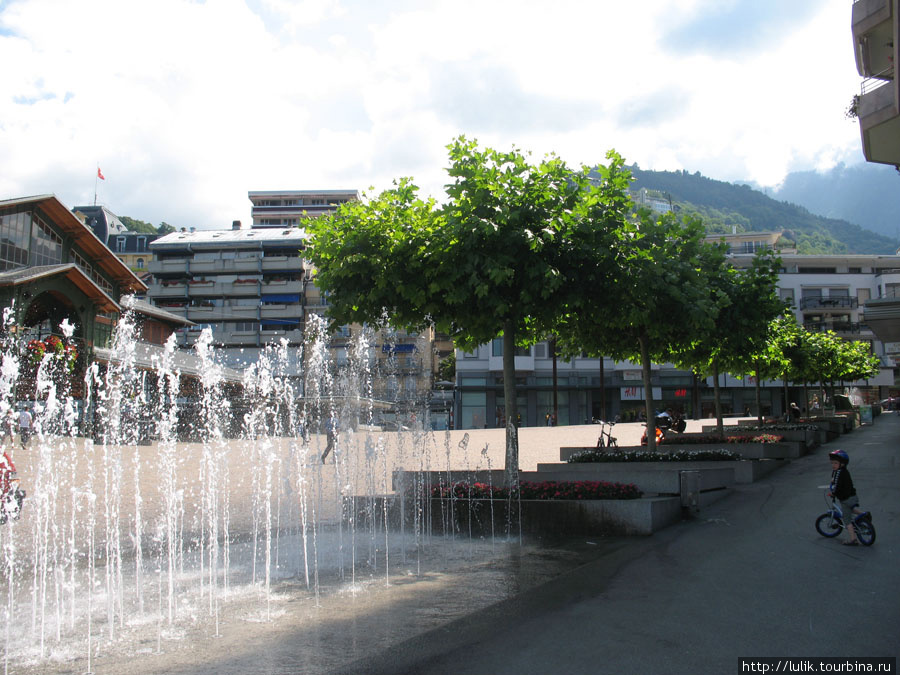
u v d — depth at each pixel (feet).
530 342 48.75
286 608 21.01
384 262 37.70
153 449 87.97
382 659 16.19
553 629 18.19
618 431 125.70
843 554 26.94
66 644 17.92
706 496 41.16
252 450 88.12
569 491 34.17
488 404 211.41
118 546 30.86
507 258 35.29
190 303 265.13
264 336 257.34
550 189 37.50
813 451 77.92
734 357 64.23
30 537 32.65
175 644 17.78
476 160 36.96
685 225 48.96
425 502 34.50
